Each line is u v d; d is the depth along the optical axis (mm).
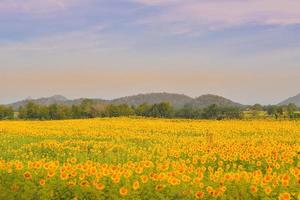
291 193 11766
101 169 14438
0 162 15297
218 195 11680
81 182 12695
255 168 20266
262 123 60312
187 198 11797
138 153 25141
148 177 13328
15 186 12664
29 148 30188
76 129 48031
